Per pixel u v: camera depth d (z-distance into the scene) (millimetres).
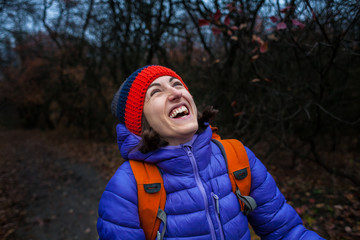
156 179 1026
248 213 1104
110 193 1021
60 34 10367
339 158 5480
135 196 1006
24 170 7734
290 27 2523
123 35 6227
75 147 10617
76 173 7027
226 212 1051
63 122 15922
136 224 976
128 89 1135
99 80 10305
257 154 3770
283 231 1130
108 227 976
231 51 3805
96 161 7961
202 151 1092
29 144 12852
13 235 3791
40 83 15250
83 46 10086
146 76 1105
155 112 1030
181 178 1046
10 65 15023
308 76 3785
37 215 4477
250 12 3170
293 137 5941
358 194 3781
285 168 5355
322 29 2176
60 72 11594
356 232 2828
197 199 1019
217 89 3734
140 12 4820
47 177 6852
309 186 4355
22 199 5223
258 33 3201
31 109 19594
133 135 1117
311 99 3318
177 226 990
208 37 4625
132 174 1049
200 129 1173
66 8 8438
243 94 3705
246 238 1092
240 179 1124
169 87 1065
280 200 1179
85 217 4340
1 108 18625
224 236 1027
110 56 9023
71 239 3682
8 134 17969
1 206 4773
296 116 4035
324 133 5777
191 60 4695
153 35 5086
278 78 3410
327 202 3689
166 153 1030
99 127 11562
